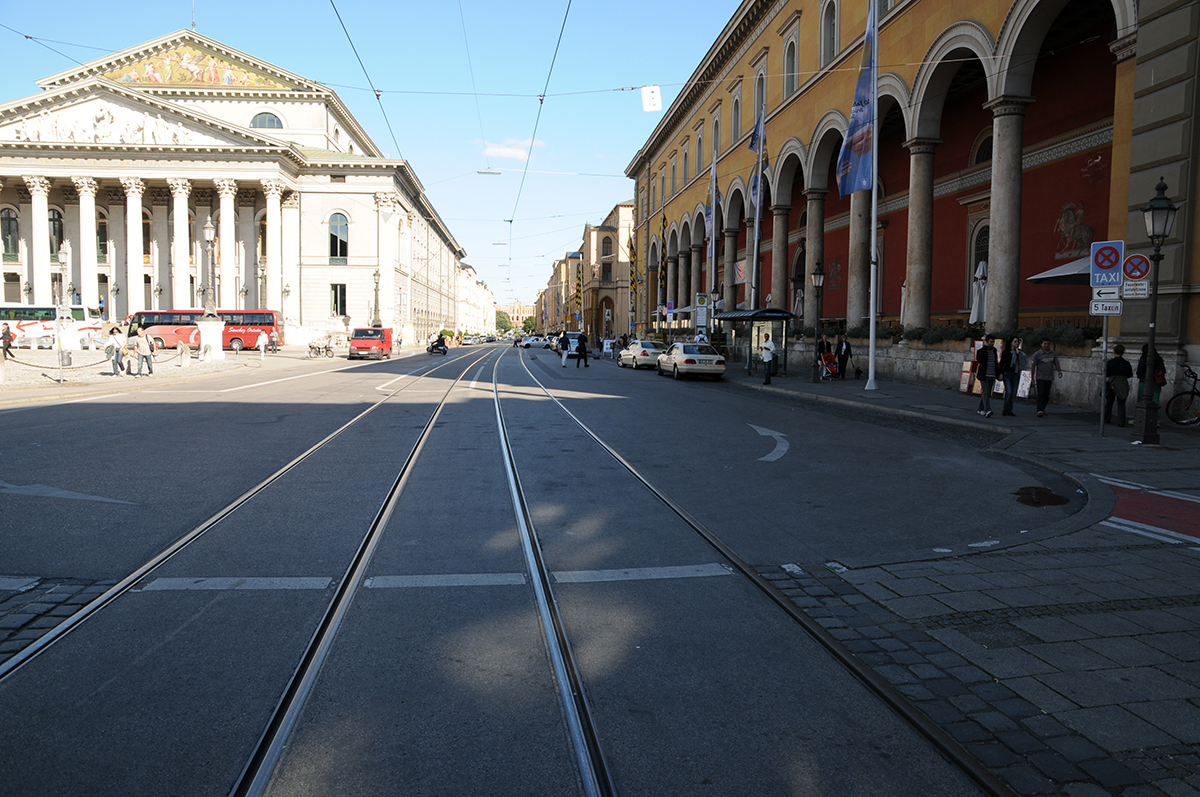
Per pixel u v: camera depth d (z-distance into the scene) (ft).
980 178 86.12
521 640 14.08
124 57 216.54
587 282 360.07
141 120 192.65
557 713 11.43
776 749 10.55
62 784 9.46
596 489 27.50
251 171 196.34
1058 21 66.59
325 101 224.12
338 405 56.08
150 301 213.05
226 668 12.71
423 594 16.46
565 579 17.58
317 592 16.40
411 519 22.79
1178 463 33.83
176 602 15.72
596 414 52.75
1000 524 23.22
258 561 18.45
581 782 9.70
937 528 22.61
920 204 76.43
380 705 11.59
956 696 12.01
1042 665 13.16
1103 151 67.51
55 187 206.28
